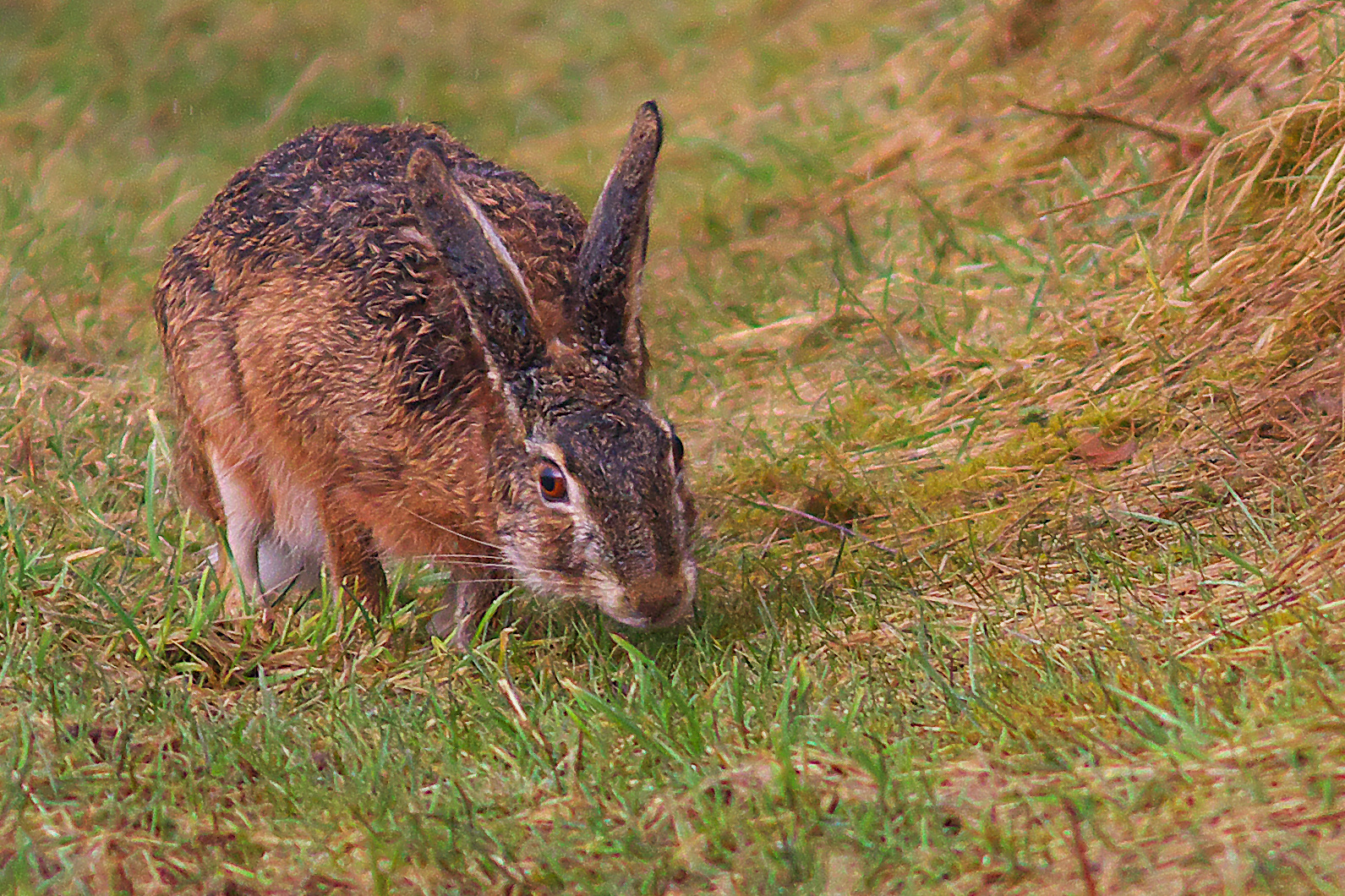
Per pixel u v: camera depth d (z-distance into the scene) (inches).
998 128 605.9
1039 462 413.4
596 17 901.8
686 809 264.2
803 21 800.3
